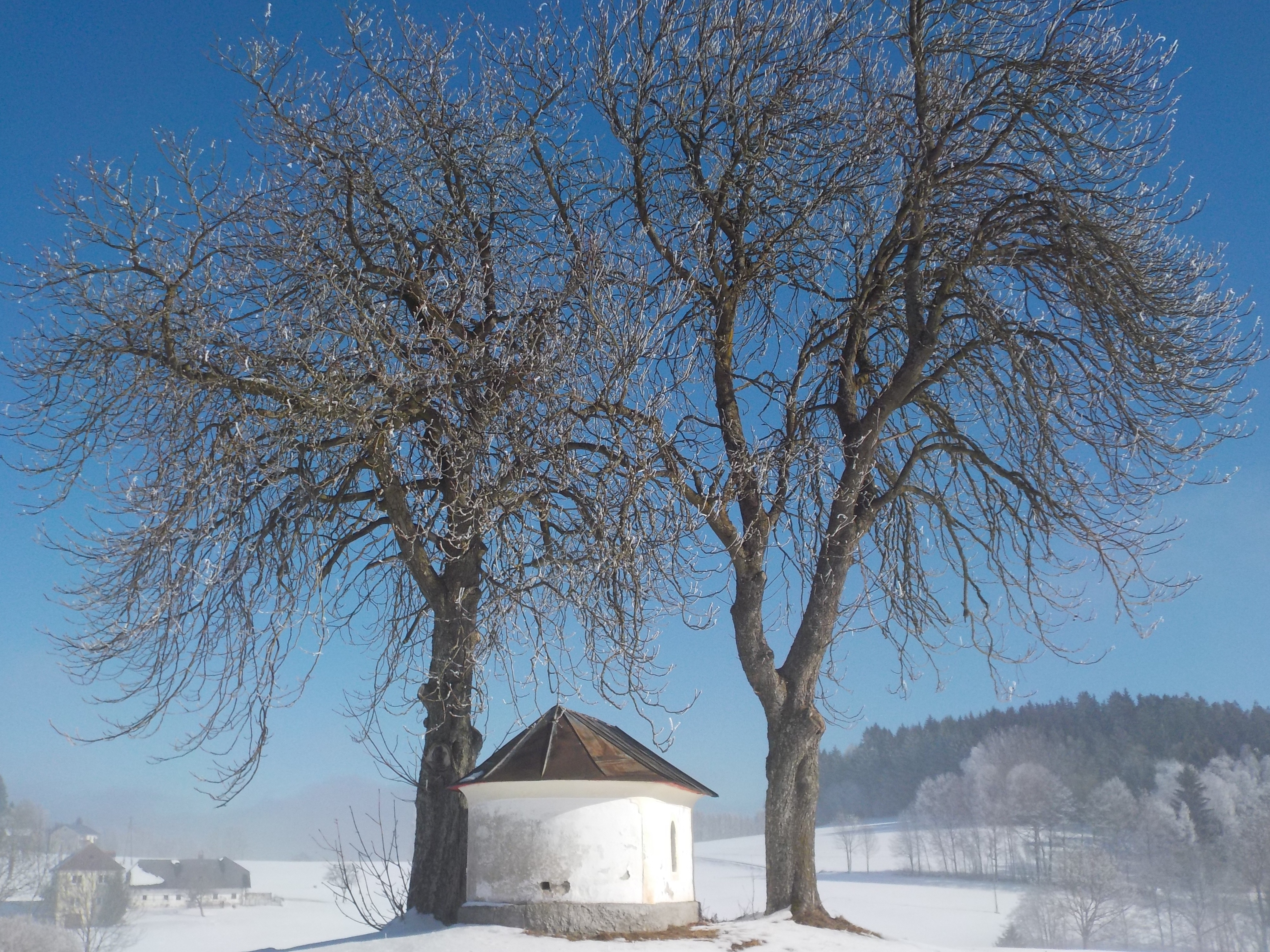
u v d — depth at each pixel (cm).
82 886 9038
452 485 1406
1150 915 8019
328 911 11475
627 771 1275
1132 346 1535
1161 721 15025
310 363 1369
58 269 1358
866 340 1859
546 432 1329
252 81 1434
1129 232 1569
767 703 1611
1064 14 1584
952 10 1650
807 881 1523
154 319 1322
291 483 1423
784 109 1642
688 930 1277
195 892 11825
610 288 1409
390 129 1527
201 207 1399
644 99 1642
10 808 11944
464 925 1233
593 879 1227
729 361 1731
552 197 1656
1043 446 1625
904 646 1894
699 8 1645
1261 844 8119
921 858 12725
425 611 1623
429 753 1491
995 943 7525
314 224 1455
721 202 1669
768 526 1647
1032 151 1645
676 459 1451
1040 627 1745
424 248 1590
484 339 1464
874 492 1850
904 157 1655
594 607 1345
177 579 1336
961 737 17562
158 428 1373
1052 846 11131
